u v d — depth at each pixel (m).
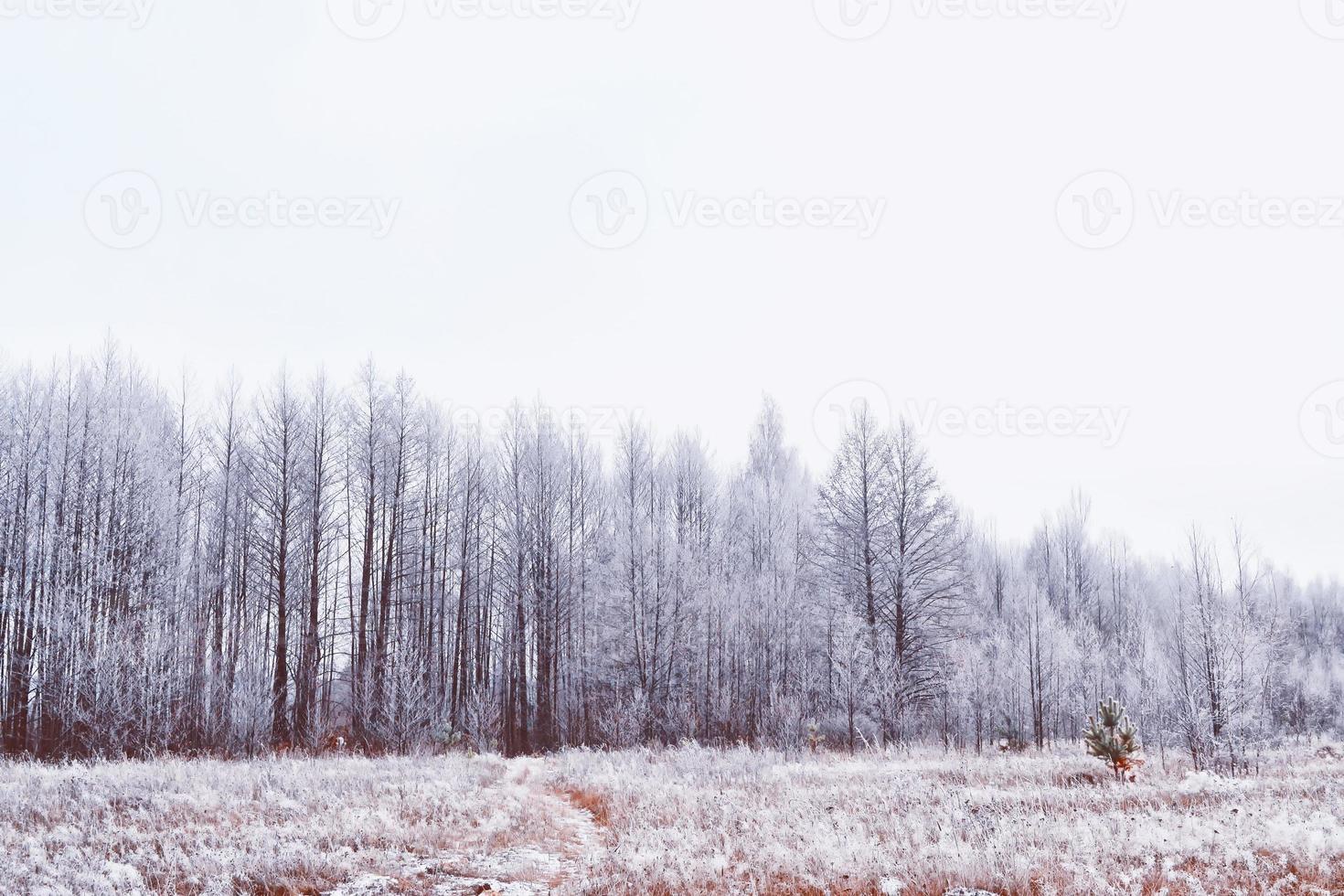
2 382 30.75
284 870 9.02
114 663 24.00
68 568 28.39
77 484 29.83
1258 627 24.31
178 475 34.72
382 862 9.73
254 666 27.06
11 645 27.78
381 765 20.47
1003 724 33.22
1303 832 10.01
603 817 13.80
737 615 37.53
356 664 32.41
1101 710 18.81
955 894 8.38
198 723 25.80
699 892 8.70
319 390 32.62
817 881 9.02
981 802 13.99
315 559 31.27
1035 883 8.59
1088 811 12.70
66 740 24.45
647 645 34.94
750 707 36.16
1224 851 9.62
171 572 30.89
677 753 25.30
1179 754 25.53
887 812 12.91
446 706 33.47
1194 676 22.86
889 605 34.25
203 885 8.48
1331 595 84.69
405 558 38.25
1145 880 8.56
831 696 34.38
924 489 35.16
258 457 32.81
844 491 36.12
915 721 31.98
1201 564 23.98
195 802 12.32
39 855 9.09
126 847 9.76
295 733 29.33
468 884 9.08
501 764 22.47
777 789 16.17
